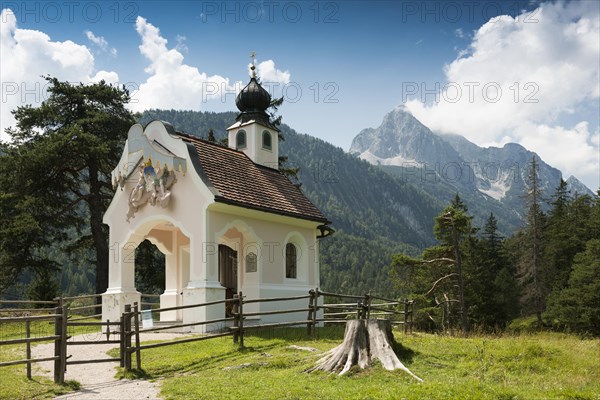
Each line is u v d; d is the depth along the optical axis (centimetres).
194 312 1883
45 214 3297
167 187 2052
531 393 948
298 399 942
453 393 920
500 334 2016
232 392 1009
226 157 2292
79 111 3528
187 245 2436
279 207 2227
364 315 1817
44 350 1658
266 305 2141
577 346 1579
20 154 3111
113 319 2198
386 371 1112
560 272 5619
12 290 3381
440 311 4206
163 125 2127
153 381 1176
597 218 6022
